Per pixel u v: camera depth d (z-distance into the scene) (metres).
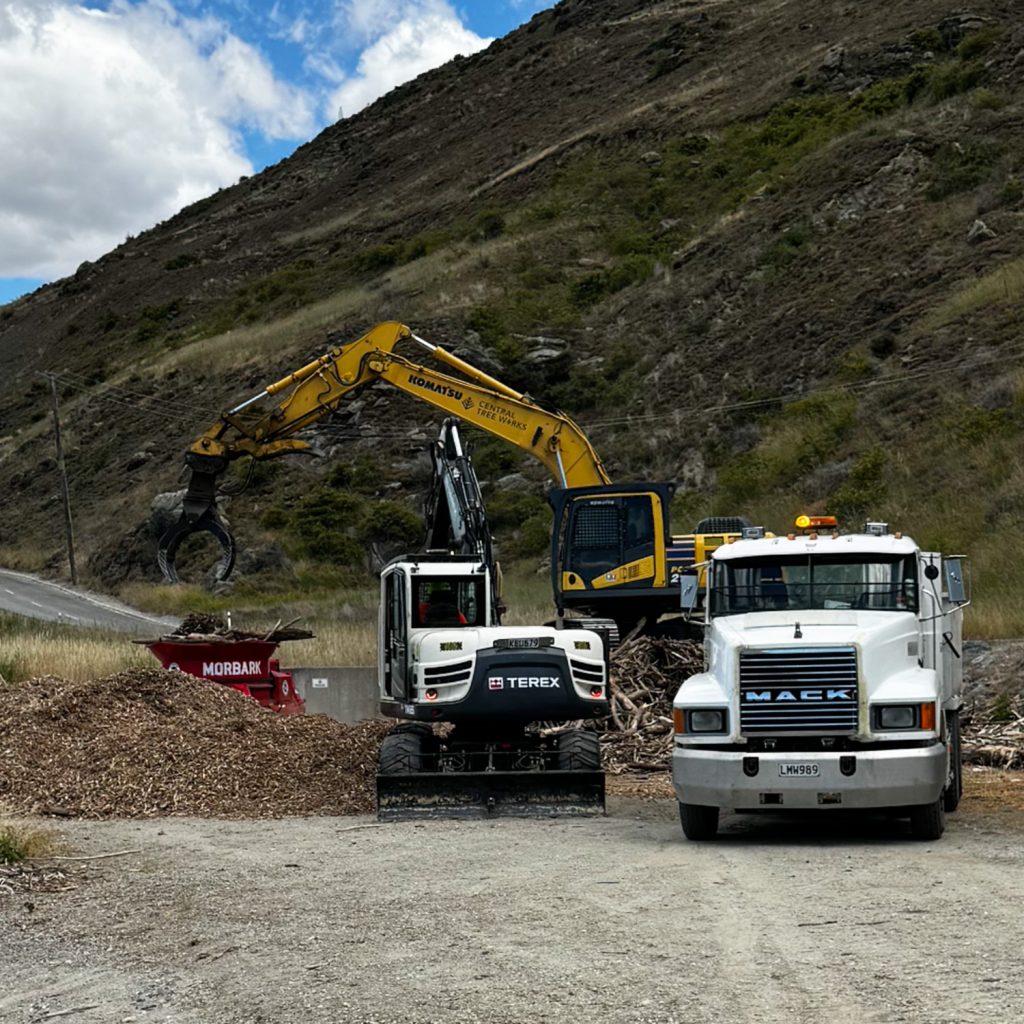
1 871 10.71
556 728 18.86
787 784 11.46
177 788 15.17
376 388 65.94
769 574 12.99
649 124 92.69
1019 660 22.31
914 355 48.53
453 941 8.05
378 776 13.73
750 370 55.88
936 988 6.66
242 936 8.49
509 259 77.12
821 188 66.94
